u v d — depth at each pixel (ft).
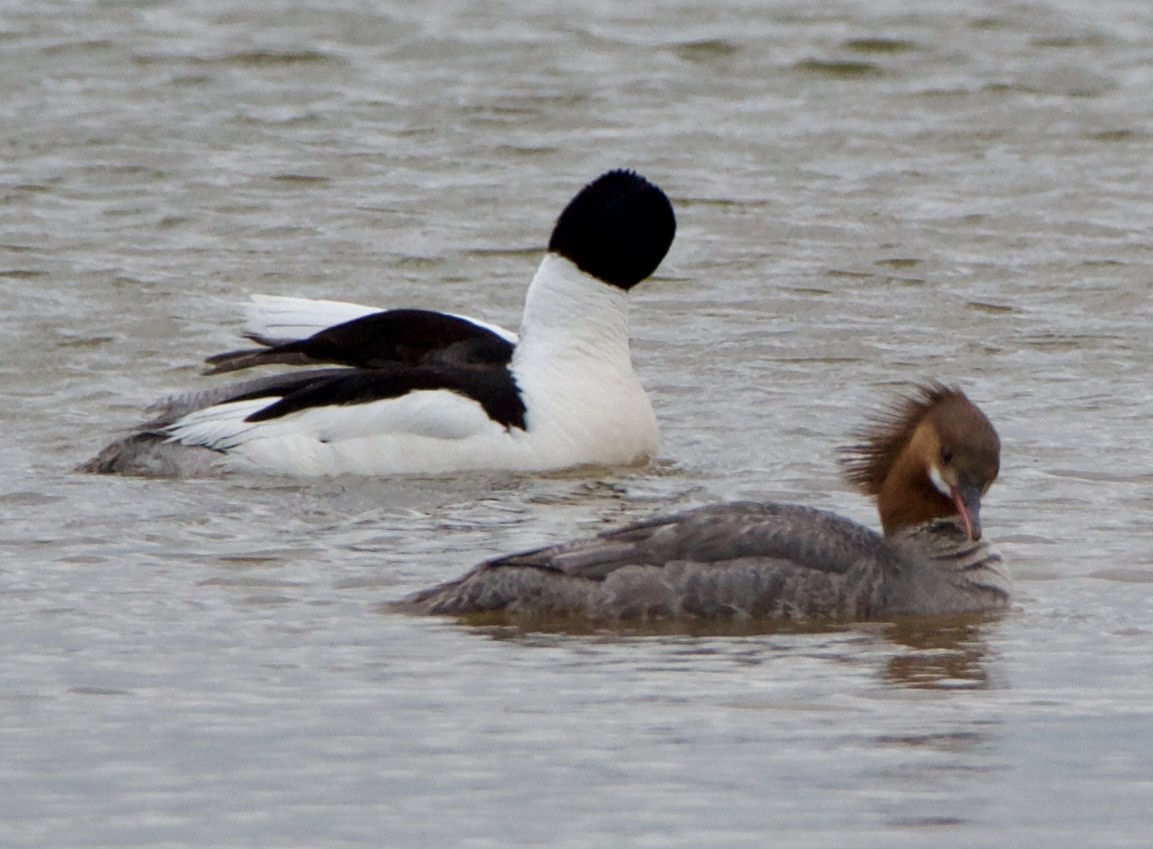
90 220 79.61
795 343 67.00
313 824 29.55
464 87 98.32
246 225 79.51
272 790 30.89
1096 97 99.04
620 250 55.11
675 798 30.60
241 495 51.08
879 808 30.22
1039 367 63.98
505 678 36.52
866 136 93.04
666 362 64.80
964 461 42.50
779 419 58.70
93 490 51.16
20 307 69.05
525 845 28.78
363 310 61.11
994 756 32.45
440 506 50.31
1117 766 31.99
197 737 33.19
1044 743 33.06
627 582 40.47
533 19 109.50
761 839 29.01
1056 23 110.11
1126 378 62.69
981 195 84.94
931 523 43.16
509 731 33.58
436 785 31.12
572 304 55.52
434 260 76.43
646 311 70.54
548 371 55.16
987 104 97.81
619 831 29.30
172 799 30.50
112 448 53.67
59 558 44.55
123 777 31.42
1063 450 54.34
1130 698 35.50
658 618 40.47
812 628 40.27
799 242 78.59
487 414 54.13
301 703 34.96
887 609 41.16
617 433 54.54
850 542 41.73
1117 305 71.56
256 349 60.95
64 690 35.58
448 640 38.88
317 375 56.59
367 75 100.01
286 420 54.13
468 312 71.41
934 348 66.39
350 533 47.29
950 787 31.09
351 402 54.29
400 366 56.95
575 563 40.65
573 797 30.60
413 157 88.74
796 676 36.86
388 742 32.99
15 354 64.49
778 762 32.12
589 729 33.65
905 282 74.08
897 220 81.30
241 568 44.01
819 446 55.83
